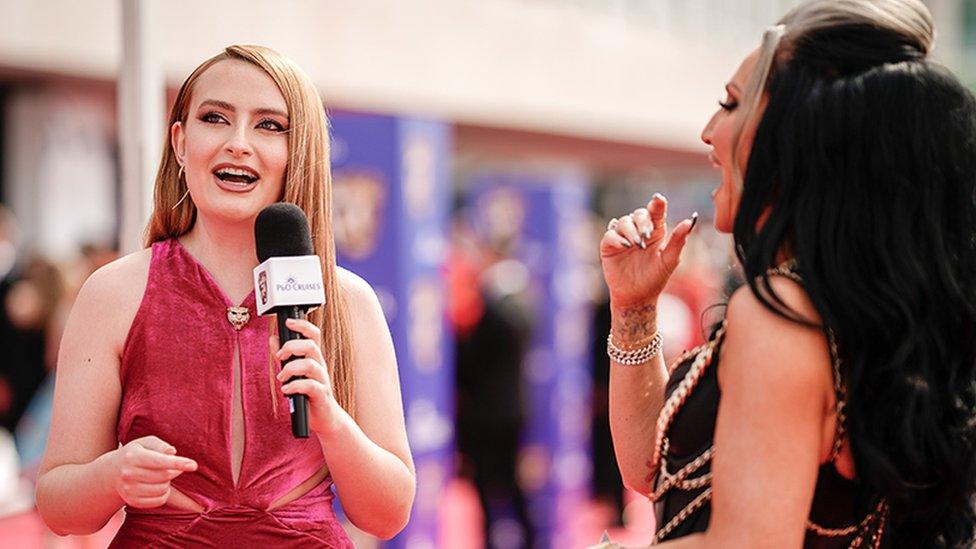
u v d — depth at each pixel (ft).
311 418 6.77
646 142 35.65
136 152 10.21
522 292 24.25
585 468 28.45
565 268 27.30
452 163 37.73
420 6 26.13
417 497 19.83
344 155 19.71
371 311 7.74
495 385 23.88
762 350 5.84
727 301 6.58
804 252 5.93
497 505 24.39
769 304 5.85
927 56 6.16
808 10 6.27
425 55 26.27
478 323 23.95
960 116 6.01
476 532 26.55
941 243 5.91
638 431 7.82
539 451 26.91
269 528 7.23
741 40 41.91
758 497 5.75
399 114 19.48
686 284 30.73
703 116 38.88
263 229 6.98
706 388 6.47
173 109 7.55
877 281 5.87
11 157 24.99
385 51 25.07
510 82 29.27
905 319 5.81
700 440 6.46
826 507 6.20
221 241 7.47
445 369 22.80
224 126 7.30
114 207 27.25
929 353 5.90
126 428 7.23
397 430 7.64
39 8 19.69
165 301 7.30
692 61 38.17
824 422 5.97
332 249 7.51
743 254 6.24
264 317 7.36
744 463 5.80
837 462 6.09
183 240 7.61
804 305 5.90
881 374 5.87
